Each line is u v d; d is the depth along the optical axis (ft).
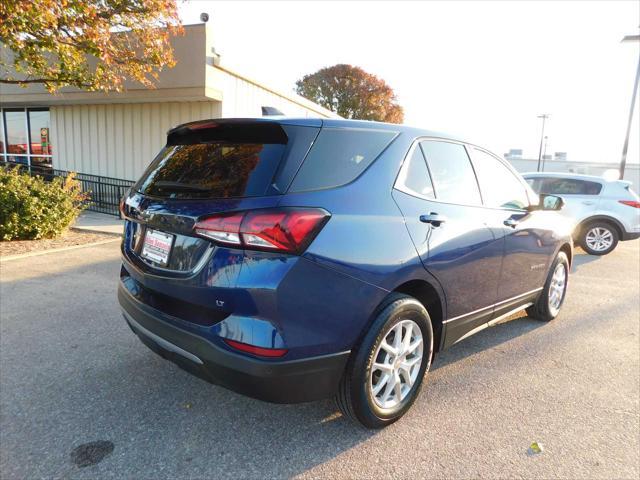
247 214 6.93
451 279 9.72
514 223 12.06
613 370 11.99
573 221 31.42
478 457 8.21
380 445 8.46
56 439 8.35
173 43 33.50
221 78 35.60
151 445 8.26
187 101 37.73
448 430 9.02
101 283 17.98
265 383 7.13
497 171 12.42
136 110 40.81
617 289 21.13
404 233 8.57
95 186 43.47
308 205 7.27
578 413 9.80
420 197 9.30
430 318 10.02
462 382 11.09
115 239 27.09
